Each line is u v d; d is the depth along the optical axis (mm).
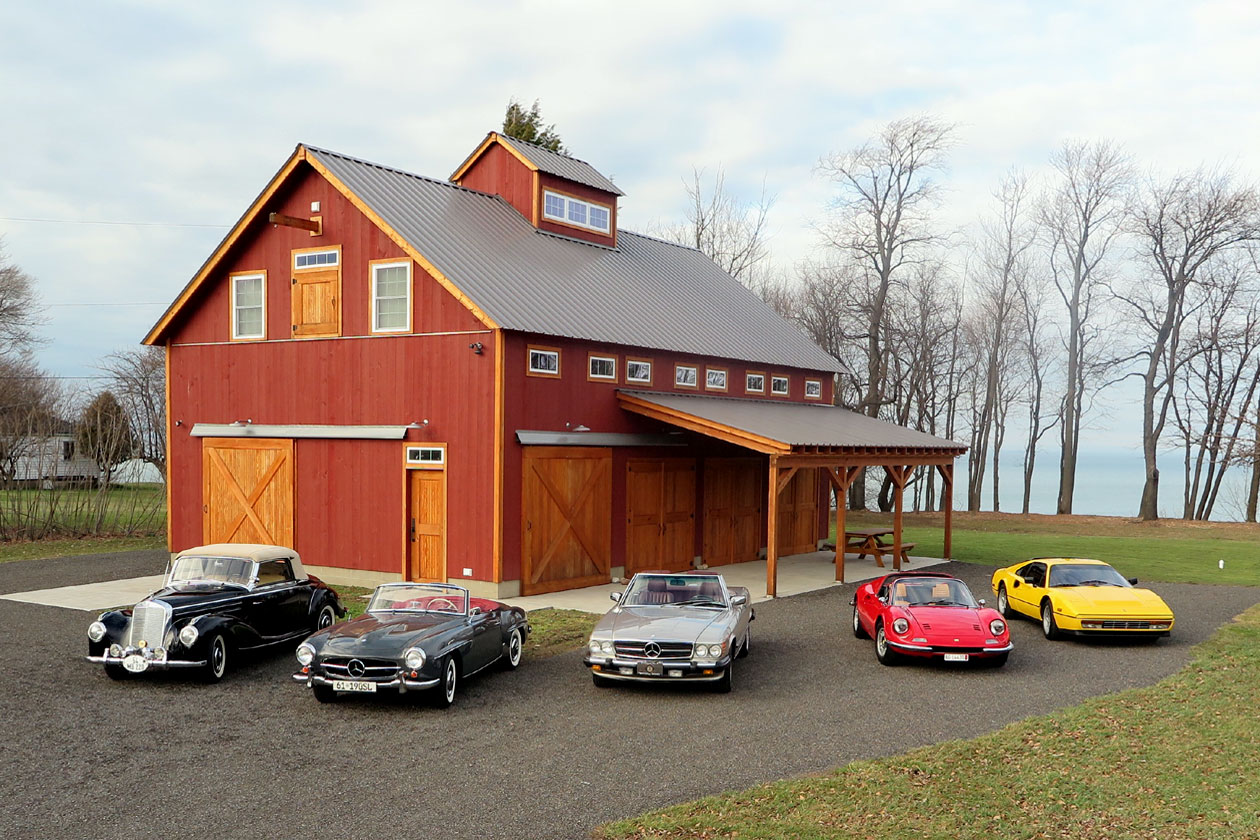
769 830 7629
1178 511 89125
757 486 27641
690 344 24641
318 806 8156
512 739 10141
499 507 19156
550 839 7469
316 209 21984
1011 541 34688
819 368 30953
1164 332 46375
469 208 24297
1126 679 13062
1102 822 7895
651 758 9484
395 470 20688
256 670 13422
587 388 21578
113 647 12305
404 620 12266
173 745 9891
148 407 59125
